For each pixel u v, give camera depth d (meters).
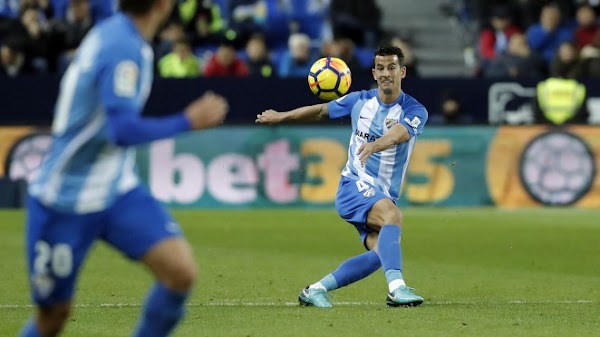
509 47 77.31
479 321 26.83
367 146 28.33
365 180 30.12
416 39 88.94
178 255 19.00
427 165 66.06
